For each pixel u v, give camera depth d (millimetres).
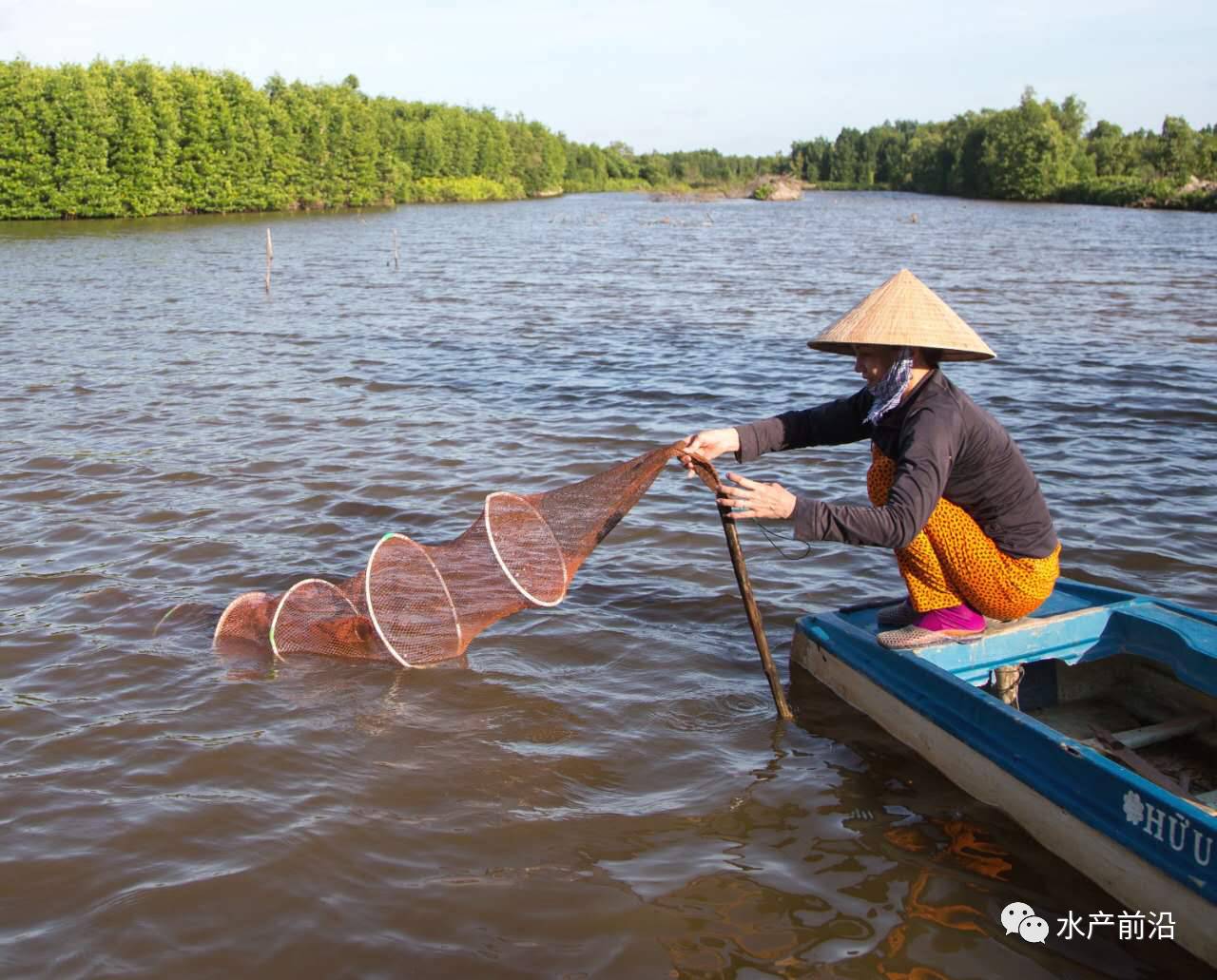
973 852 4703
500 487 10031
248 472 10398
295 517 9117
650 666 6508
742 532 8750
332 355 17250
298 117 77812
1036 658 5605
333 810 4984
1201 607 7176
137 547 8367
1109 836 4293
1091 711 5773
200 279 29906
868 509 4672
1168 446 11297
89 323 20859
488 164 118562
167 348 17922
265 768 5320
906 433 4859
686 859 4680
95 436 11789
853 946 4152
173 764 5332
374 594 6402
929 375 4957
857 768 5363
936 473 4703
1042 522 5137
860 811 5016
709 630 7020
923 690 5359
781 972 4012
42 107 59281
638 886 4508
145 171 64188
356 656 6500
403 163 94250
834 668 6012
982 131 115812
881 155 171875
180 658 6516
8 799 4992
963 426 4832
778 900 4418
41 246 42094
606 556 8258
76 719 5773
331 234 51812
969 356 4953
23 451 11133
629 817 4992
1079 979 3967
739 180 168000
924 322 4789
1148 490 9750
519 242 46594
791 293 26359
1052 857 4621
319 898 4379
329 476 10289
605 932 4223
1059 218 68625
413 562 6473
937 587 5430
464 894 4430
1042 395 13750
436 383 14922
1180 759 5219
